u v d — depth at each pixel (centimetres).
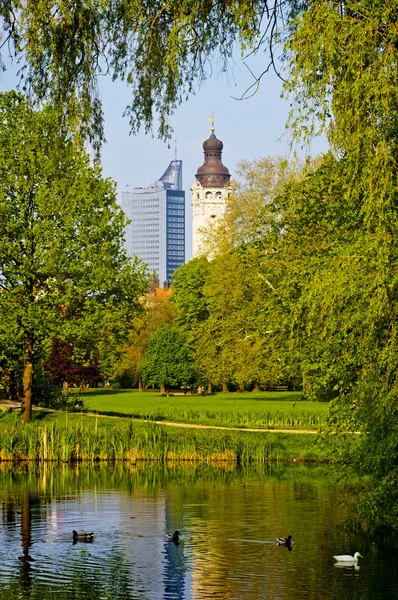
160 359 10412
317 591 1811
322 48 1422
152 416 5706
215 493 3247
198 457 4497
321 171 2227
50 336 4909
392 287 1592
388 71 1444
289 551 2200
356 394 1911
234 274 6397
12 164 4866
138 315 5350
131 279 5231
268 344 2612
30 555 2170
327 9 1456
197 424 5381
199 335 7350
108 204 5159
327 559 2108
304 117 1461
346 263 1684
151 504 2977
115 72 1598
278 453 4538
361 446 2075
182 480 3678
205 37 1594
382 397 1781
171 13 1566
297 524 2572
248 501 3034
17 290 4956
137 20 1559
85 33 1536
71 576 1945
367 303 1641
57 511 2834
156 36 1580
